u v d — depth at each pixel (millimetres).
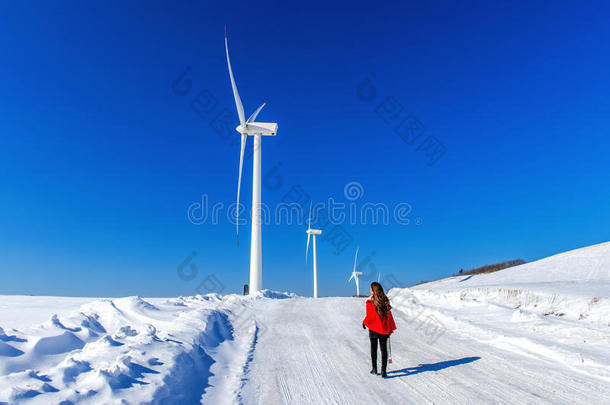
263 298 17953
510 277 23859
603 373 5812
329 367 6809
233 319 11453
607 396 4980
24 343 5590
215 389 5582
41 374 4332
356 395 5340
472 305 12758
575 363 6387
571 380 5656
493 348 7832
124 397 4078
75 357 5320
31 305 14094
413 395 5270
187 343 6996
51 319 7363
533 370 6207
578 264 22750
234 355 7691
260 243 26984
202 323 8852
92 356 5367
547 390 5273
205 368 6477
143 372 4961
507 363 6668
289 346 8445
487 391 5320
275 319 11930
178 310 11594
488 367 6473
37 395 3748
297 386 5754
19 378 4059
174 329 8086
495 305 12023
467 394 5234
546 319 9516
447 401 5000
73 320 8266
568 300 11078
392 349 8117
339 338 9289
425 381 5867
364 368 6738
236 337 9367
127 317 9734
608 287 12914
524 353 7301
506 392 5254
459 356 7328
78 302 15336
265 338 9273
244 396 5293
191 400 4965
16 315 11281
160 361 5547
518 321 9844
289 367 6809
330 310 13750
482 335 8898
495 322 10227
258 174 27781
